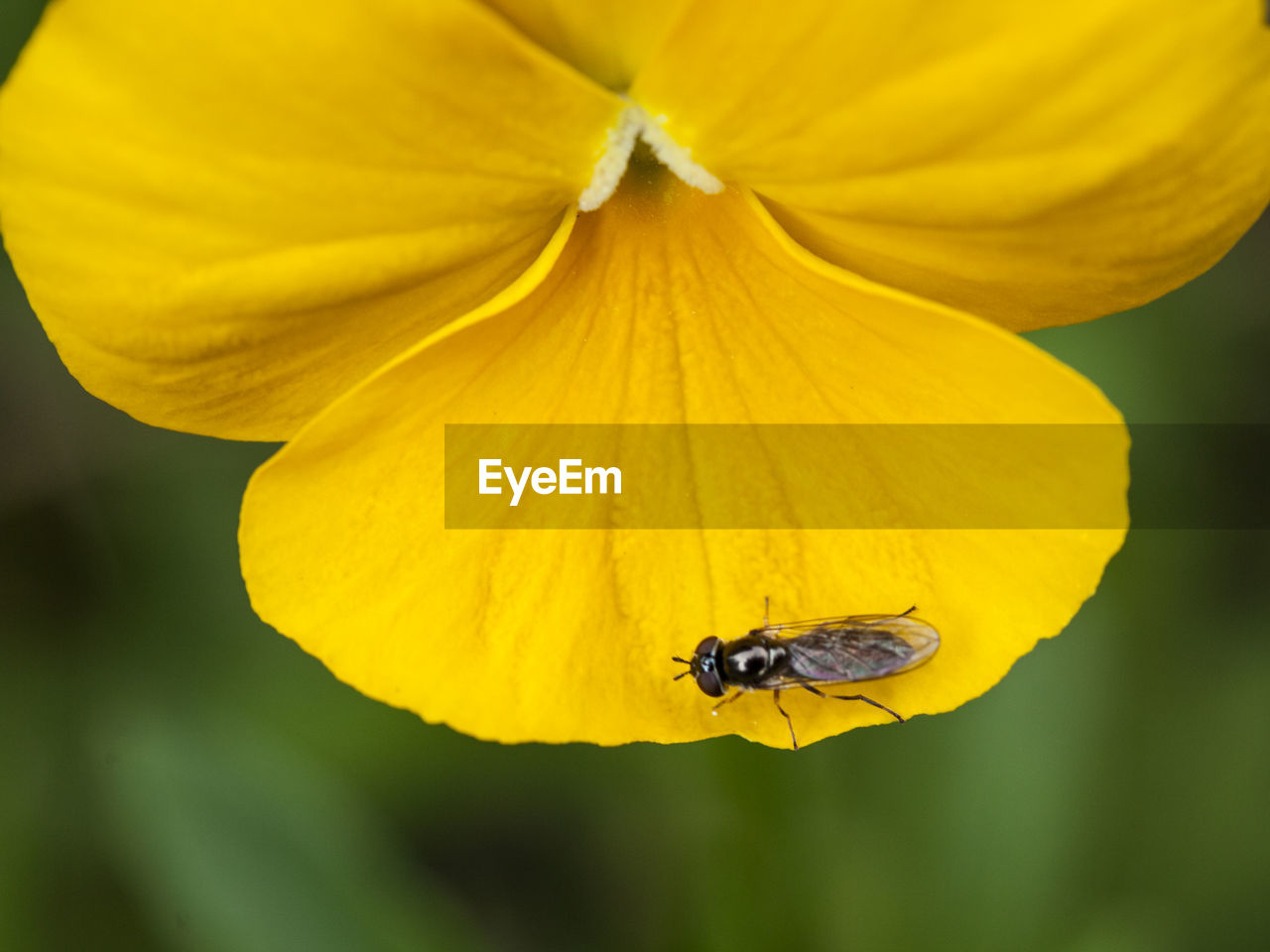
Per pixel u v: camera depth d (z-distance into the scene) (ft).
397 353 0.30
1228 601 0.45
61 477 0.46
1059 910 0.41
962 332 0.29
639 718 0.31
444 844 0.49
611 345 0.31
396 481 0.30
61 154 0.26
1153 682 0.43
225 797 0.40
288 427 0.30
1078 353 0.43
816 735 0.32
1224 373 0.45
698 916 0.41
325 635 0.30
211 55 0.26
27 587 0.47
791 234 0.30
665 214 0.31
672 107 0.27
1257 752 0.42
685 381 0.31
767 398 0.31
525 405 0.30
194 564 0.46
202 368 0.29
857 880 0.41
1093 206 0.27
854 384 0.30
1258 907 0.42
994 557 0.30
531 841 0.48
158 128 0.26
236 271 0.27
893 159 0.27
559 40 0.28
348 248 0.28
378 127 0.27
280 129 0.27
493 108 0.27
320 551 0.30
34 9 0.37
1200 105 0.26
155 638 0.45
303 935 0.39
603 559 0.31
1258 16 0.26
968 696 0.30
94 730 0.45
